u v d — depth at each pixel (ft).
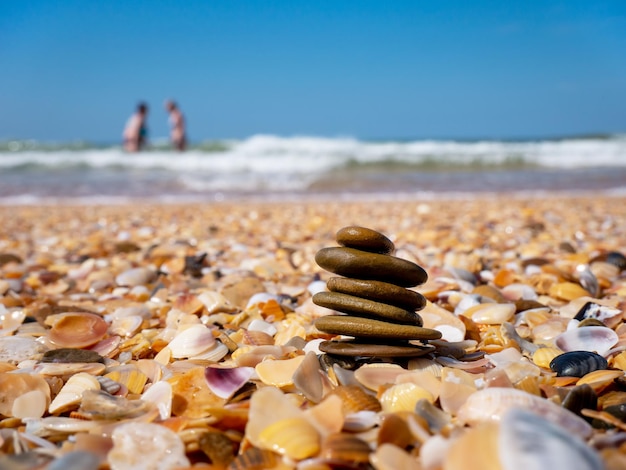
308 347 1.32
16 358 1.32
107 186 8.64
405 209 5.64
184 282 2.25
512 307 1.62
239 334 1.50
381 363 1.17
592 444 0.80
